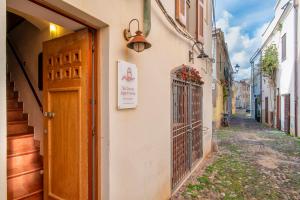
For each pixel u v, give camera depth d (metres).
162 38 3.59
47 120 2.66
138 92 2.84
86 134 2.27
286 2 12.27
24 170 3.06
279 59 13.77
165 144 3.74
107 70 2.28
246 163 6.09
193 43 5.33
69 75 2.43
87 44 2.28
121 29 2.47
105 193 2.30
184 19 4.51
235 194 4.12
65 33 2.77
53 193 2.61
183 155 4.71
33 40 3.63
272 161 6.32
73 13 1.97
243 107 45.22
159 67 3.47
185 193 4.14
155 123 3.35
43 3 1.79
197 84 5.70
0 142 1.36
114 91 2.35
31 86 3.69
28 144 3.54
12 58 4.32
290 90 11.73
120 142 2.46
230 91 23.58
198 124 5.89
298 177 5.02
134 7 2.74
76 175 2.37
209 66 7.21
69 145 2.44
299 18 10.74
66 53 2.46
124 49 2.52
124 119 2.54
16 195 2.72
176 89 4.36
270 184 4.60
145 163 3.03
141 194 2.92
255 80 22.47
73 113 2.40
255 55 20.95
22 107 4.00
